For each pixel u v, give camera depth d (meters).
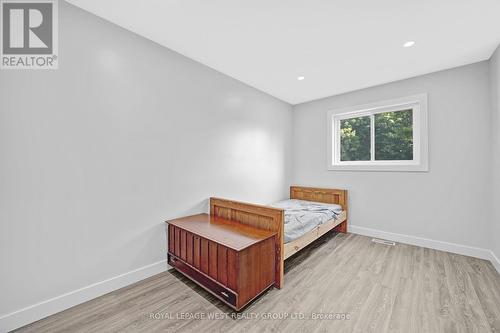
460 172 2.61
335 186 3.65
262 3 1.61
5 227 1.40
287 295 1.82
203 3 1.62
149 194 2.11
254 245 1.68
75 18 1.66
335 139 3.72
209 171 2.68
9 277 1.42
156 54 2.15
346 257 2.55
